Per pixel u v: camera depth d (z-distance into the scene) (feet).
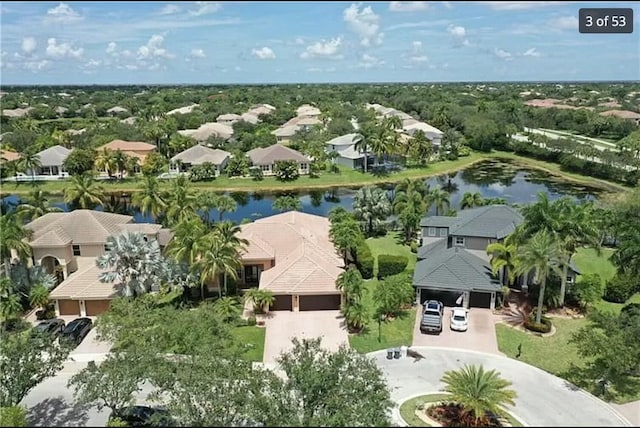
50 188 312.50
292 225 182.50
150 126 406.41
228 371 84.02
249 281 165.07
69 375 115.24
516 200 289.94
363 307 136.36
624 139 370.73
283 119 540.93
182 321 105.50
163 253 156.04
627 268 143.64
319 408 78.74
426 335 130.82
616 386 108.68
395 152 355.56
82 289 144.05
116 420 88.07
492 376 94.94
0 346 96.84
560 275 138.21
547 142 399.24
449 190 315.17
